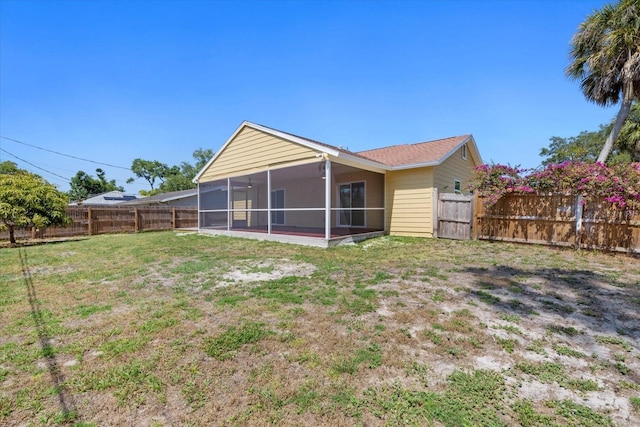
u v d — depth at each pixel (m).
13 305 3.72
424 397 1.91
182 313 3.37
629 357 2.35
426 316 3.13
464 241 8.39
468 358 2.36
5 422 1.75
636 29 7.77
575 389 1.98
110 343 2.67
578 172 6.69
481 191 8.27
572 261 5.64
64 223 10.77
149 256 6.81
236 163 11.07
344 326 2.94
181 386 2.06
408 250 7.20
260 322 3.07
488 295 3.74
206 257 6.56
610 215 6.31
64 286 4.56
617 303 3.44
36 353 2.52
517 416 1.74
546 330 2.80
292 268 5.41
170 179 39.88
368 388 2.01
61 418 1.77
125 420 1.76
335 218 12.47
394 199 10.45
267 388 2.02
